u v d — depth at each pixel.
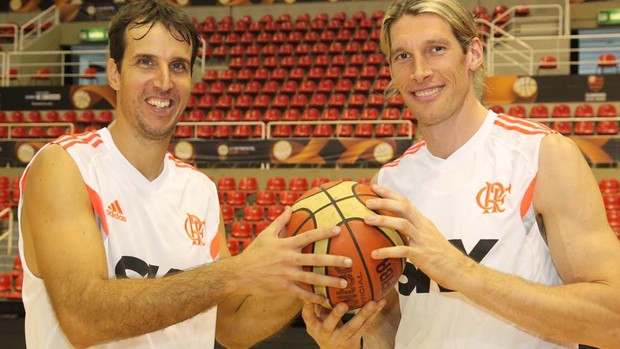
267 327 2.23
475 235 1.87
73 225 1.74
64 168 1.82
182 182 2.14
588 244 1.69
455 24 1.87
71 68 15.55
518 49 12.98
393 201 1.63
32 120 12.16
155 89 1.90
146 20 1.89
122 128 1.98
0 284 7.71
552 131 1.89
